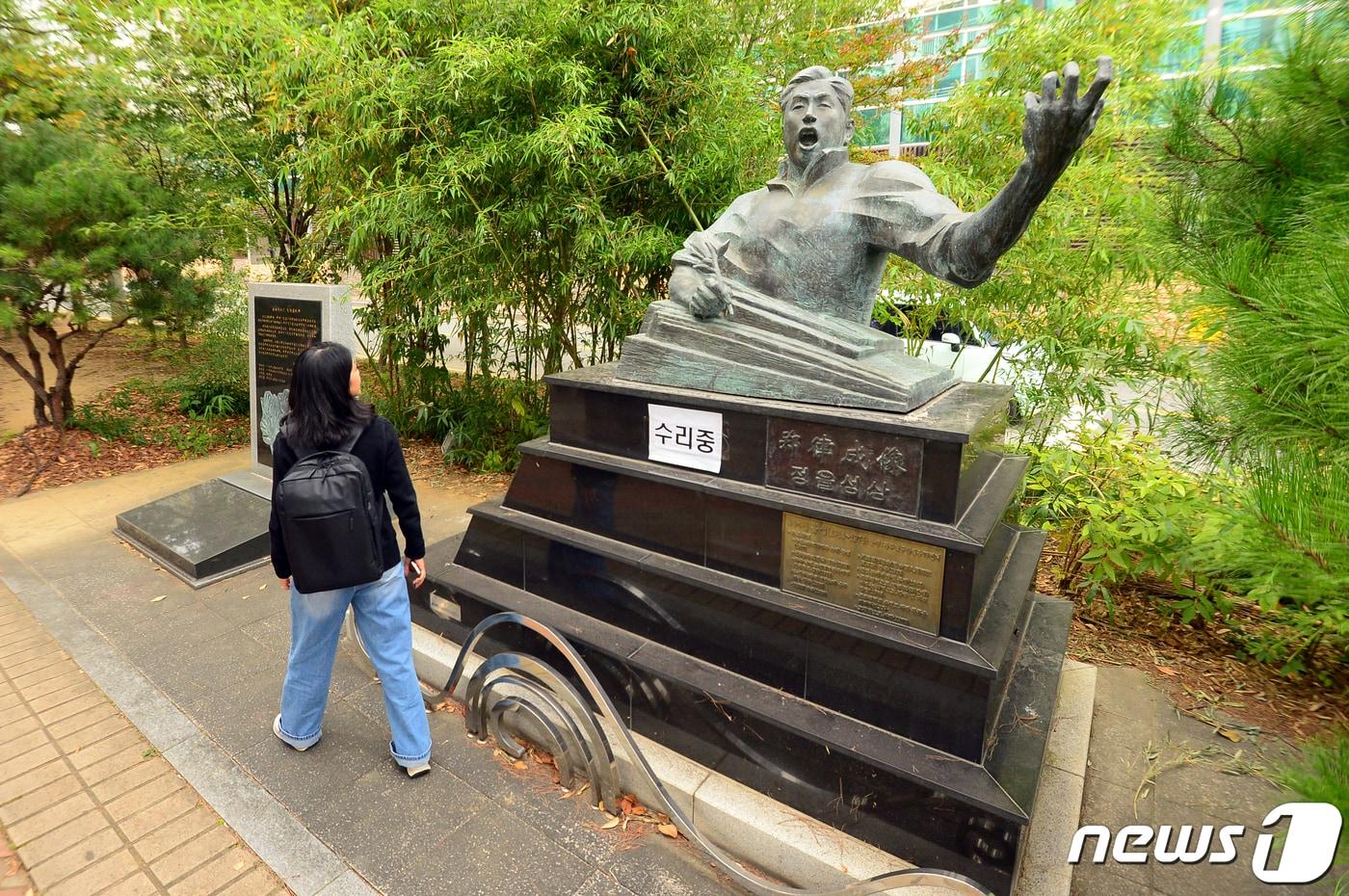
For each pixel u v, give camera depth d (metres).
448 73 4.71
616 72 5.04
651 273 5.41
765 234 2.94
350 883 2.27
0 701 3.19
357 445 2.53
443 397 6.90
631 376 3.05
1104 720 3.18
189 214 6.91
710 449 2.75
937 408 2.58
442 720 3.10
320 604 2.54
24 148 5.76
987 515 2.40
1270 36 2.08
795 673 2.49
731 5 6.21
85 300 6.44
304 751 2.87
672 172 4.66
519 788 2.70
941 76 8.04
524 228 5.01
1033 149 2.04
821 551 2.47
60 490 5.94
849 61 7.31
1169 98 2.46
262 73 5.87
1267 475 1.79
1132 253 3.67
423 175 5.08
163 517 4.91
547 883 2.28
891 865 2.16
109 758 2.83
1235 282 1.90
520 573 3.23
